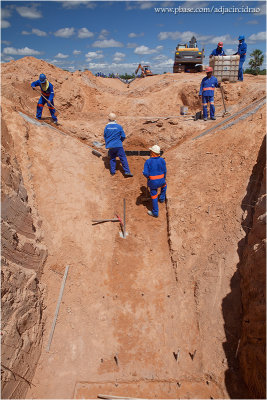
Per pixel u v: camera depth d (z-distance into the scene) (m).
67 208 6.50
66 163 7.59
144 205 7.29
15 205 4.99
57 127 9.20
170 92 14.09
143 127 10.16
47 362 4.32
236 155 7.13
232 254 5.22
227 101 11.34
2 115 7.26
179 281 5.47
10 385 3.51
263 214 4.64
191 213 6.47
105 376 4.27
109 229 6.48
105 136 7.58
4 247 4.19
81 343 4.62
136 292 5.40
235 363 4.16
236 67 11.93
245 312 4.36
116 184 7.81
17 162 6.30
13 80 10.74
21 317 4.02
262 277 4.06
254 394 3.64
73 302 5.08
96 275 5.57
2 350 3.48
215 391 3.99
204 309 4.86
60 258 5.57
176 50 17.45
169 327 4.87
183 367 4.34
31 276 4.61
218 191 6.61
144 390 4.09
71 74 14.48
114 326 4.89
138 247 6.24
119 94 15.54
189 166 7.87
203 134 8.97
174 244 6.06
